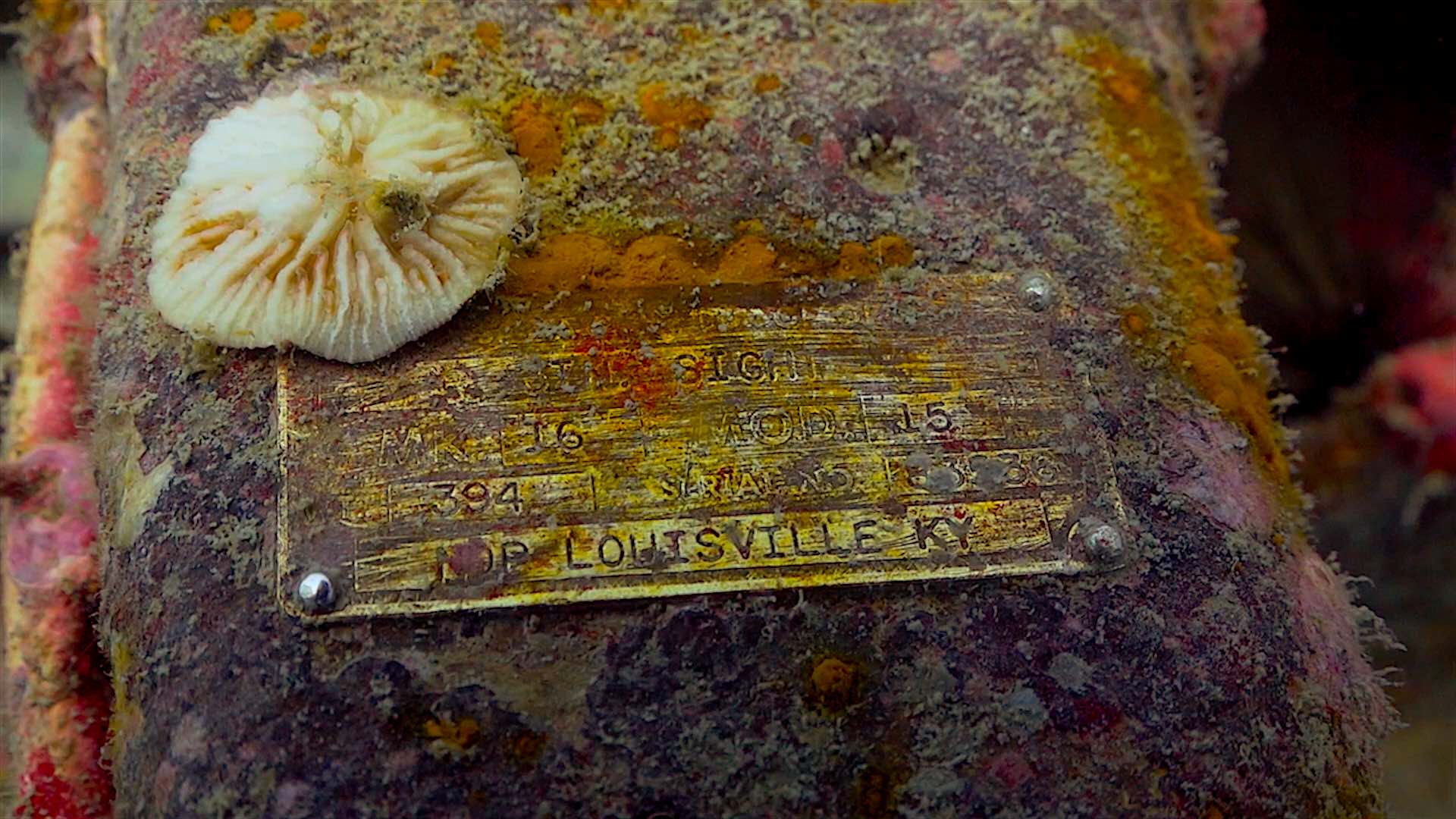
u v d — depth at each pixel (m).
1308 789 0.29
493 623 0.28
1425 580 0.47
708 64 0.32
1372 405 0.45
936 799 0.28
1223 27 0.37
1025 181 0.32
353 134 0.29
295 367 0.29
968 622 0.28
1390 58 0.42
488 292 0.30
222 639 0.28
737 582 0.28
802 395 0.29
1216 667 0.29
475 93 0.32
